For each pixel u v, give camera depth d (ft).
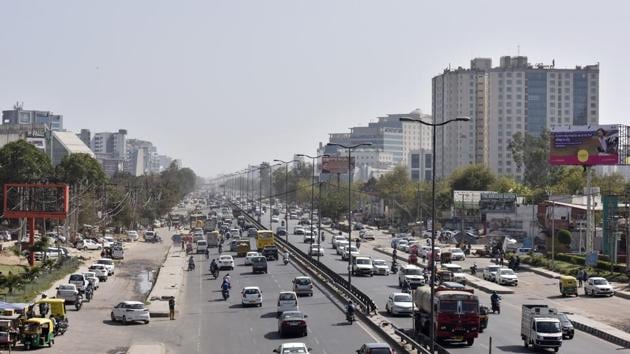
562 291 344.08
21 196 423.64
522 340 232.32
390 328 246.06
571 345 229.66
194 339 240.12
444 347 217.97
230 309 304.71
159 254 567.59
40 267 375.45
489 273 393.70
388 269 416.67
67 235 565.94
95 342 235.20
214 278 409.08
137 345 223.71
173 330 257.75
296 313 244.42
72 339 239.50
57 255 454.40
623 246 442.50
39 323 225.97
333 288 349.41
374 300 313.53
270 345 227.20
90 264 467.93
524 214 639.76
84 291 330.34
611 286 347.56
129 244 643.86
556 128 493.77
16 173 632.79
